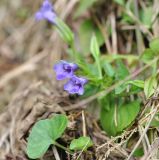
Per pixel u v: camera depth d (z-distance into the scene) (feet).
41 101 1.06
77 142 0.93
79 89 0.97
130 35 1.24
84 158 0.96
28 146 0.94
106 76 1.05
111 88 1.02
